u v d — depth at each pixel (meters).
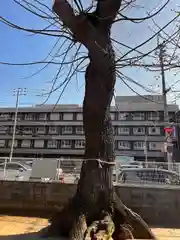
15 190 11.02
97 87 5.57
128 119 59.94
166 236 7.87
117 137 59.59
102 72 5.59
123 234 5.36
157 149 57.78
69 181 11.34
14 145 64.25
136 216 5.61
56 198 10.70
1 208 10.90
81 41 5.60
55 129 64.25
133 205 10.10
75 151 62.41
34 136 64.19
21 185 11.04
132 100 60.91
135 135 59.19
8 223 8.79
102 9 5.63
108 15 5.61
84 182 5.48
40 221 9.16
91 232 4.91
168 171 11.52
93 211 5.29
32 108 65.50
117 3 5.58
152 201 10.08
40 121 64.81
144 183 11.17
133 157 53.91
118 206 5.52
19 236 6.36
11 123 65.50
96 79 5.59
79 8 5.48
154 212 9.98
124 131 59.72
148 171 11.48
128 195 10.20
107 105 5.63
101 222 5.08
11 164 14.05
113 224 5.18
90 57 5.71
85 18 5.46
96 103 5.56
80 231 4.98
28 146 64.06
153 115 58.91
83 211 5.26
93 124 5.57
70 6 5.44
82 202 5.35
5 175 13.45
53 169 11.98
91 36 5.47
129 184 10.66
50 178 11.87
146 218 9.95
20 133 64.62
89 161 5.54
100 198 5.37
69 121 64.00
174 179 11.22
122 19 5.68
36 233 6.26
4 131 65.31
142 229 5.51
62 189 10.73
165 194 10.07
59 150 62.91
